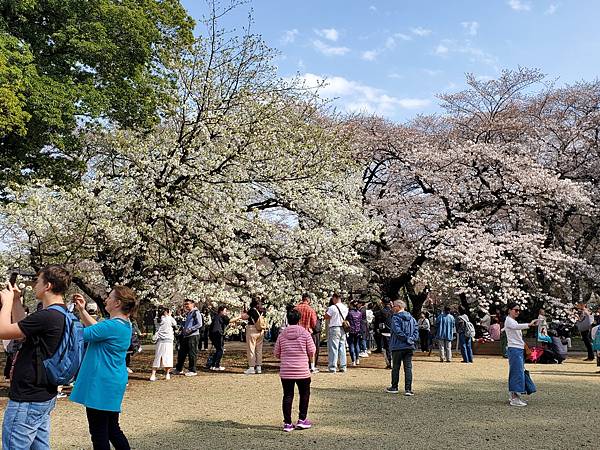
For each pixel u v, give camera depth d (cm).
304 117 1623
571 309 2047
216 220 1289
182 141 1351
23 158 1337
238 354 1827
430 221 2098
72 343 393
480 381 1147
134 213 1262
